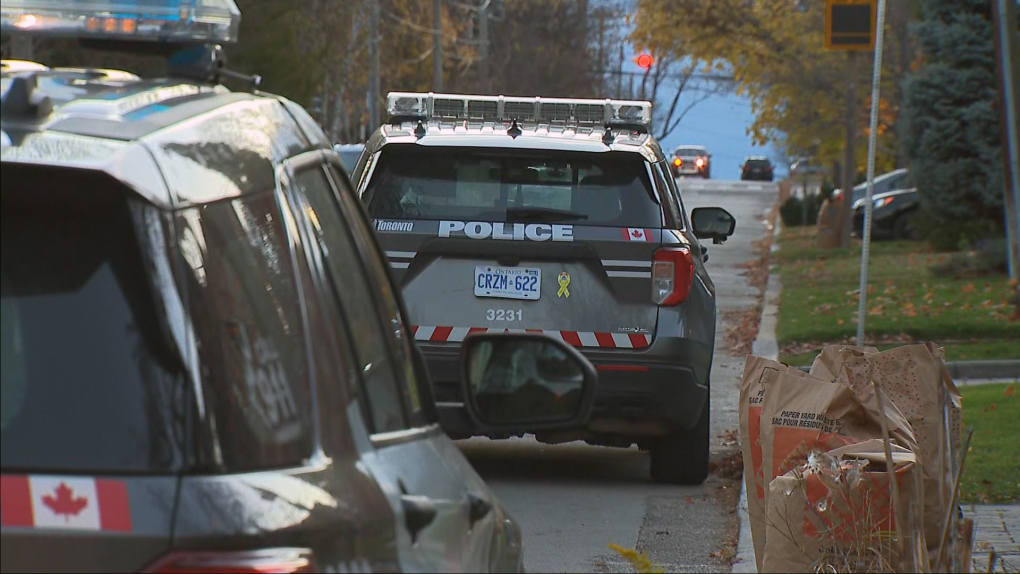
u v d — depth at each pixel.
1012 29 67.44
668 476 34.56
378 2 194.50
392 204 32.94
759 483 22.59
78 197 8.02
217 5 11.06
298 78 122.94
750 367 23.14
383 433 10.16
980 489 32.09
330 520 8.23
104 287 8.00
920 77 98.88
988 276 82.06
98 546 7.62
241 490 7.86
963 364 55.06
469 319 32.59
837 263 100.06
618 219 32.88
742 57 131.50
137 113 8.87
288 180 9.66
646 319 32.59
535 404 12.31
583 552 27.42
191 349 7.91
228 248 8.48
